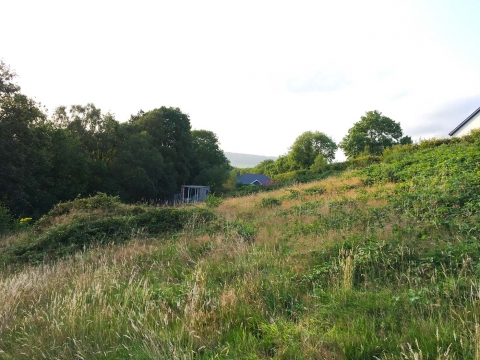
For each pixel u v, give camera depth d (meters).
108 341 3.18
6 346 3.36
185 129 44.62
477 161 11.54
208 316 3.40
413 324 2.86
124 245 7.77
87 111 31.42
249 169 96.19
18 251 8.26
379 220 6.46
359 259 4.32
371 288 3.75
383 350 2.57
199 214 9.77
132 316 3.50
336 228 6.57
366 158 26.92
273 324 3.16
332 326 3.07
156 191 33.47
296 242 6.02
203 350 2.95
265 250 5.51
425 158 15.45
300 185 20.44
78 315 3.62
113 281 4.71
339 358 2.54
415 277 3.76
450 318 2.92
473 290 3.24
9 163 18.94
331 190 14.31
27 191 22.17
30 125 21.64
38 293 4.70
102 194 12.65
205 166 50.22
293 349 2.70
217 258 5.59
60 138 26.53
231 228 8.05
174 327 3.28
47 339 3.31
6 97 19.67
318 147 60.50
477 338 2.41
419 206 6.80
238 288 4.04
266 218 9.48
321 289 3.81
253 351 2.79
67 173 27.12
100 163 29.98
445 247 4.32
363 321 3.04
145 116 40.91
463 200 6.71
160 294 4.19
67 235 8.70
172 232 8.88
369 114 48.50
